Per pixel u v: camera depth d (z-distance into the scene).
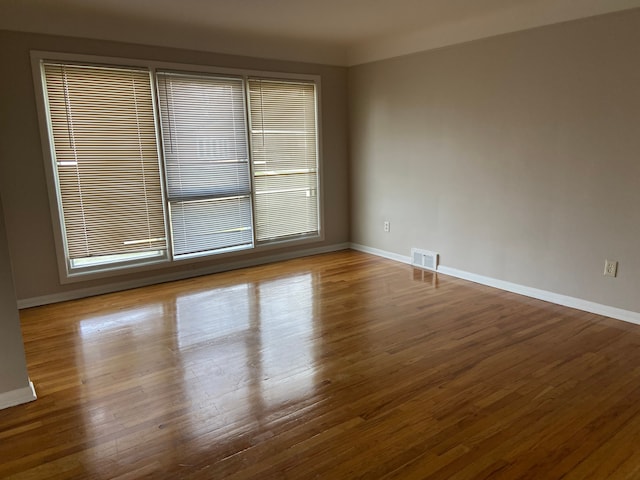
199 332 3.30
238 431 2.13
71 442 2.08
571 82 3.42
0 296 2.30
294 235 5.48
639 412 2.23
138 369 2.76
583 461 1.89
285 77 5.01
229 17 3.90
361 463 1.90
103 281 4.21
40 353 2.99
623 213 3.27
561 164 3.58
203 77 4.48
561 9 3.40
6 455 2.00
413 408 2.29
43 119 3.73
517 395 2.40
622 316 3.38
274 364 2.79
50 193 3.84
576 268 3.60
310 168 5.47
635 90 3.09
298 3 3.53
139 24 4.02
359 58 5.28
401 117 4.91
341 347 3.01
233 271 4.91
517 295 4.00
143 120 4.21
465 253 4.47
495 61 3.91
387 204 5.29
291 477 1.83
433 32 4.39
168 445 2.04
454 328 3.29
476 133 4.18
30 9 3.55
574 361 2.76
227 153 4.77
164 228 4.49
